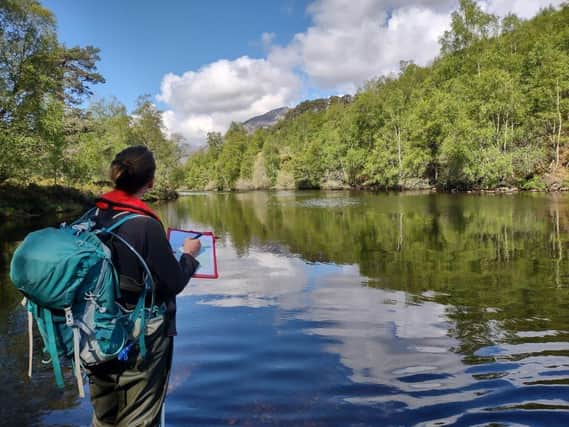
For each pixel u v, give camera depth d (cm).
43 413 350
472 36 6075
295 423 321
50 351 204
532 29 5859
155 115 5366
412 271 828
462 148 3850
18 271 192
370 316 570
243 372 409
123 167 238
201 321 567
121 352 217
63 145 2847
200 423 323
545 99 3928
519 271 793
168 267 229
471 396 354
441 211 2025
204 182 10656
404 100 5625
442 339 482
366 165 5447
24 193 2578
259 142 10206
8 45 2306
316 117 9244
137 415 237
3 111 2238
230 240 1346
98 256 203
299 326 537
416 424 316
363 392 366
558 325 515
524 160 3656
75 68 4428
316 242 1244
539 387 366
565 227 1333
